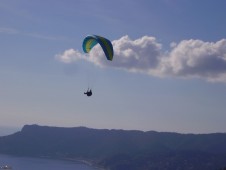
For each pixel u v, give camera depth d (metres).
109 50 87.75
